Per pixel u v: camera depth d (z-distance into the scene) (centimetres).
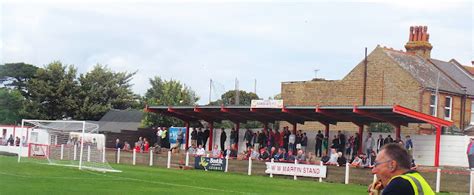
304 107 3656
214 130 4744
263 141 4134
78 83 8506
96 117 8300
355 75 5212
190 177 3150
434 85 4912
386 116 3522
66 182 2527
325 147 3919
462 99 5103
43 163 3628
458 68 5562
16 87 9931
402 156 612
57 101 8131
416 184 588
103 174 3081
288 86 5672
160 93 9250
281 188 2703
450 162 3612
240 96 7888
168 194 2208
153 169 3778
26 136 5516
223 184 2780
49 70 8231
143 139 5128
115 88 8738
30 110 8094
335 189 2780
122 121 7625
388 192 590
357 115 3622
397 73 4931
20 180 2523
